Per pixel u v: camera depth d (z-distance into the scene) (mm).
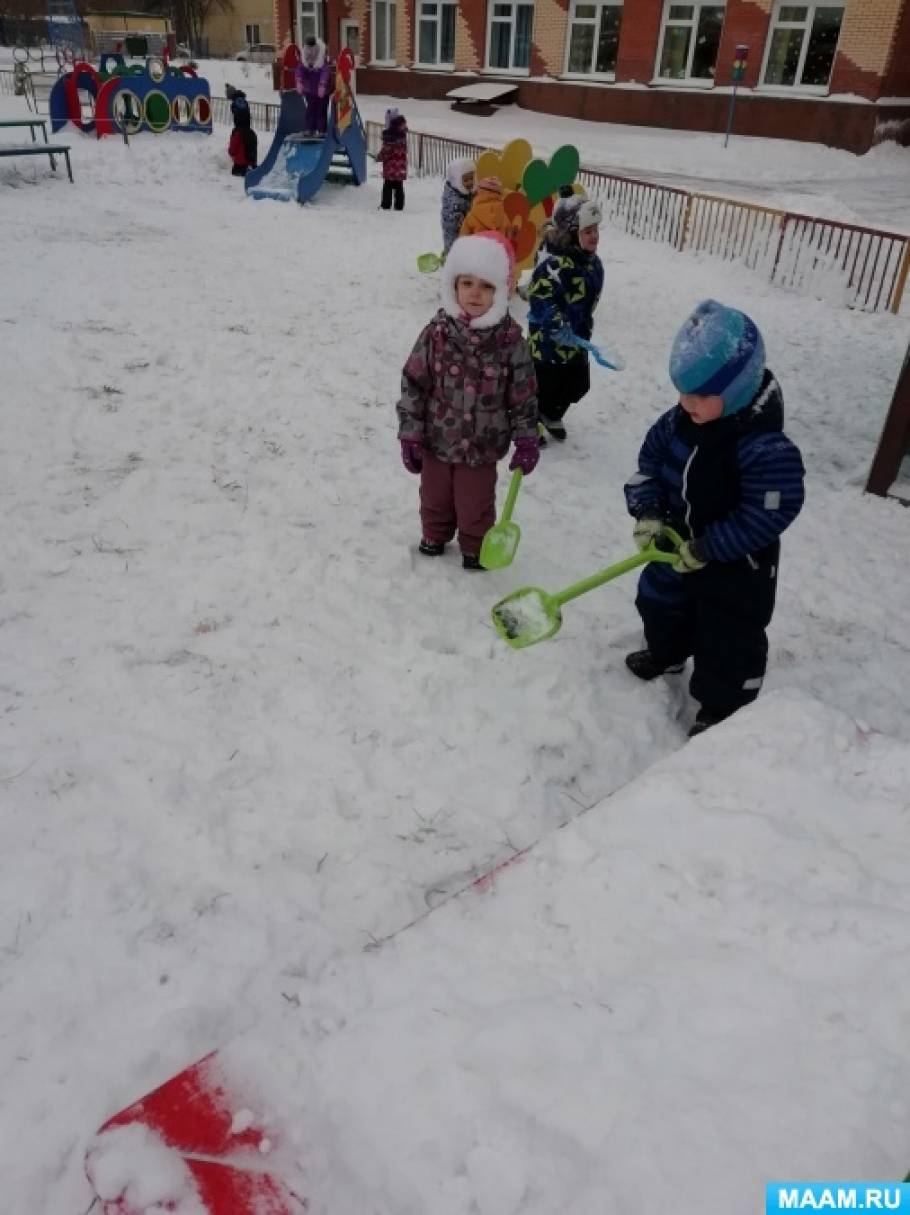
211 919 2234
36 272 8266
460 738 2957
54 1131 1771
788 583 4152
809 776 2125
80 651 3174
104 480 4441
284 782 2689
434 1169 1354
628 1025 1536
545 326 5102
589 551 4258
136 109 17656
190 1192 1400
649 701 3248
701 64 24297
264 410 5559
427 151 17672
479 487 3717
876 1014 1517
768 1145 1330
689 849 1930
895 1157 1315
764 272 11094
